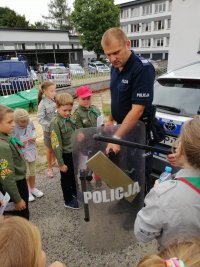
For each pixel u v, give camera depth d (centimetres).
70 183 280
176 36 1095
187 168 120
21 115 285
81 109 277
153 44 3669
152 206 126
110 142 180
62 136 264
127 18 3859
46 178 364
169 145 257
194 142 112
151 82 197
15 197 202
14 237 77
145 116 208
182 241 97
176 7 1059
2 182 197
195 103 260
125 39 191
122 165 200
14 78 920
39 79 1127
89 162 185
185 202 117
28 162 303
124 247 224
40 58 3697
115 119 231
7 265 72
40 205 297
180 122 247
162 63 2123
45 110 354
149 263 86
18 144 219
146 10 3600
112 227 219
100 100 1038
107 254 219
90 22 3316
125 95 209
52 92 355
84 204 202
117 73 212
